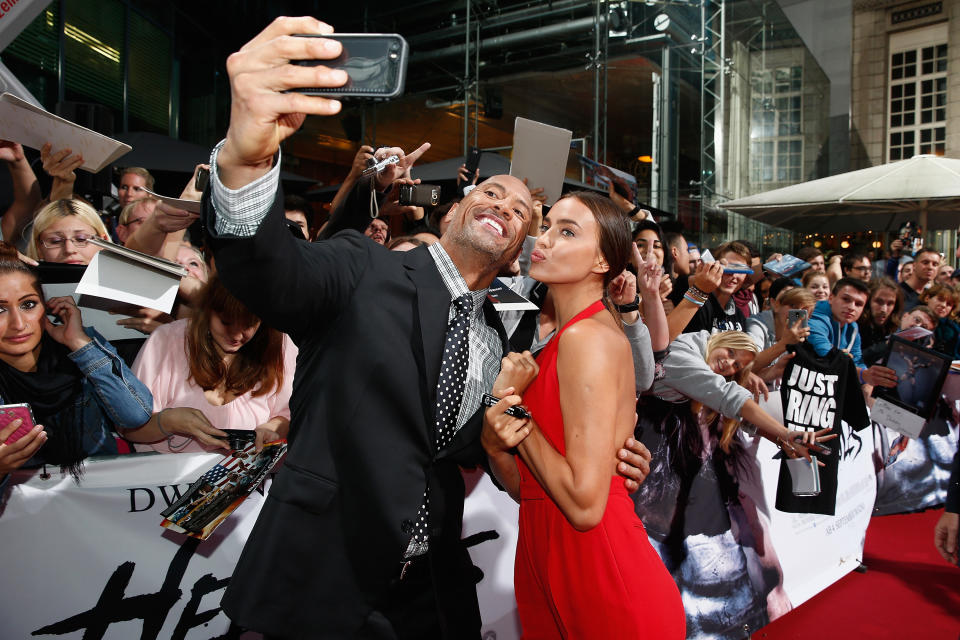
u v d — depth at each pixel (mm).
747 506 3074
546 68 14820
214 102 13234
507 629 2486
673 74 14000
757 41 17094
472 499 2404
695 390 2852
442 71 15656
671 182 13875
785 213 10562
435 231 3289
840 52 20609
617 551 1577
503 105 16844
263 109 1023
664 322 2816
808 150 18438
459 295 1551
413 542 1490
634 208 4117
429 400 1434
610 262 1729
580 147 15938
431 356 1438
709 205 14609
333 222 2279
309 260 1322
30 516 1827
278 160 1153
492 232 1562
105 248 1787
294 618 1360
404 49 1022
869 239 15930
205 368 2152
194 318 2189
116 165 6074
